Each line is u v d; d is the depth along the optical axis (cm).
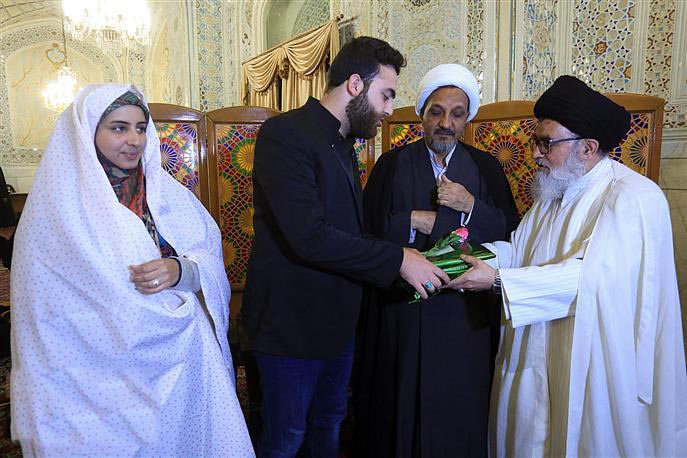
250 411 193
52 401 103
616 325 121
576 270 122
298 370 126
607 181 131
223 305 129
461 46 274
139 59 895
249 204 231
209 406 120
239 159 226
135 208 120
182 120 218
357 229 129
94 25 511
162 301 111
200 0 536
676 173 225
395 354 150
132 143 112
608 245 121
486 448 151
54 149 108
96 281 104
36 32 863
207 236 133
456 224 149
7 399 228
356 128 124
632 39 232
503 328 152
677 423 130
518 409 141
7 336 287
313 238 111
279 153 113
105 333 105
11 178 878
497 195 162
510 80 255
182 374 112
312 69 432
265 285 123
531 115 199
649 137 182
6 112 864
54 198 105
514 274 125
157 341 108
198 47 540
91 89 110
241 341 195
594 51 245
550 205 146
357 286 128
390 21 312
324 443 149
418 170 160
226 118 222
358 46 119
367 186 170
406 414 147
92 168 106
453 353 145
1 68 852
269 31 541
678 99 221
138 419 105
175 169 219
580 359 122
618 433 124
